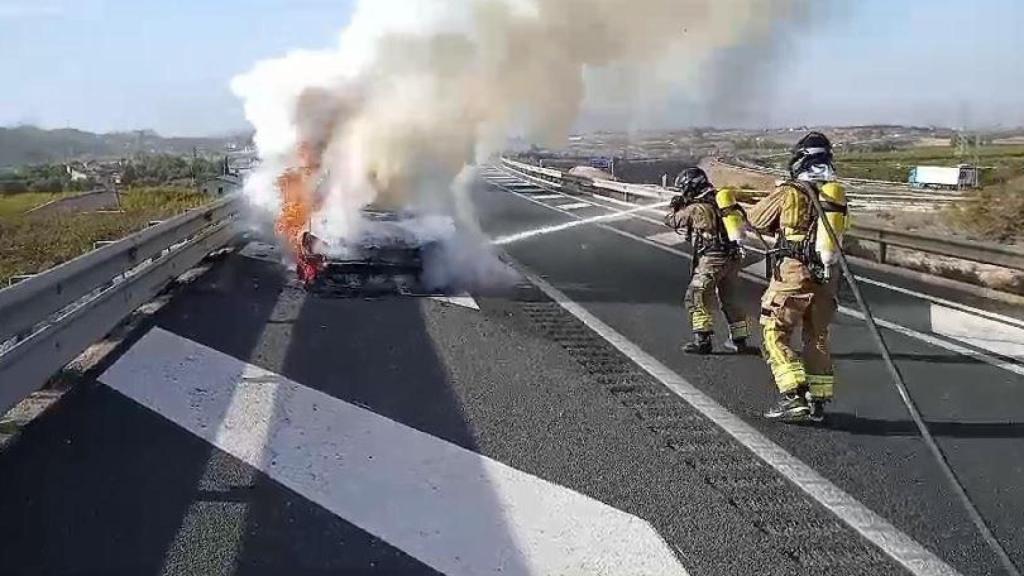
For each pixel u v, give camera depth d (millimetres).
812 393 6289
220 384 6812
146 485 4863
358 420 6023
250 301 10375
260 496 4742
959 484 4441
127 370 7164
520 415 6250
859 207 31031
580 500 4789
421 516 4535
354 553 4125
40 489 4797
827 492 5020
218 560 4035
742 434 5996
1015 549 4332
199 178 26172
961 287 12883
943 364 8188
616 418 6242
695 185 8516
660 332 9234
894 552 4289
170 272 10984
